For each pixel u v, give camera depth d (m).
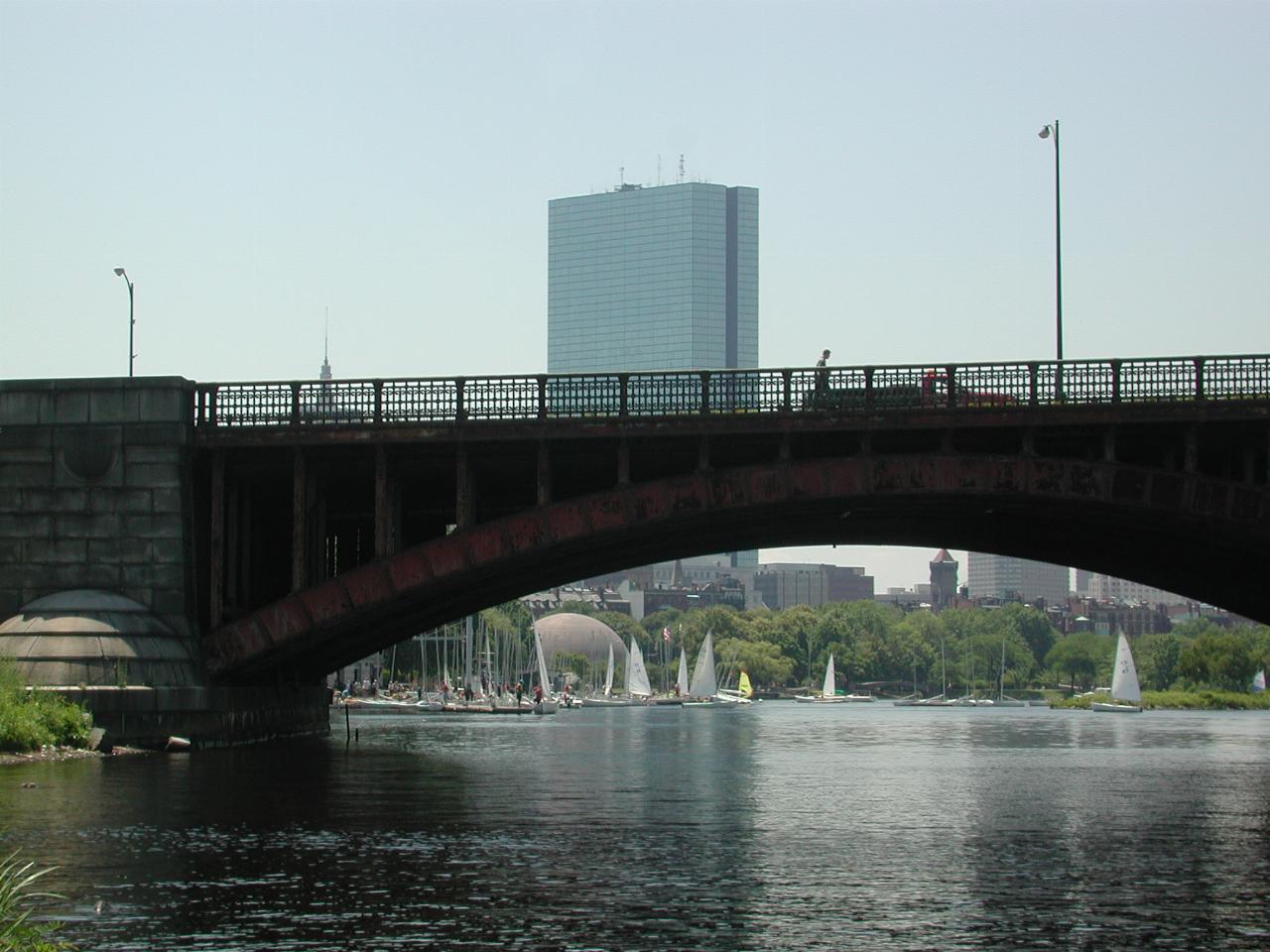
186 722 65.62
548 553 65.62
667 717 194.50
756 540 80.88
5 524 67.00
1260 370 61.84
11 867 33.12
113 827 43.06
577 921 30.58
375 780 59.66
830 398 63.56
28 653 64.06
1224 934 29.61
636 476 73.69
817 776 68.00
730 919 30.81
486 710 197.38
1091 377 62.22
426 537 85.62
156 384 66.75
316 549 71.38
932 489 63.16
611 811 49.88
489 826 44.97
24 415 67.06
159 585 66.50
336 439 65.88
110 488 66.75
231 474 70.00
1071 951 28.19
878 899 33.00
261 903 32.25
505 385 65.06
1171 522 64.94
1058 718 198.38
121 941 28.75
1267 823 47.25
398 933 29.45
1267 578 77.12
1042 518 71.62
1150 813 50.50
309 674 88.62
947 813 50.22
